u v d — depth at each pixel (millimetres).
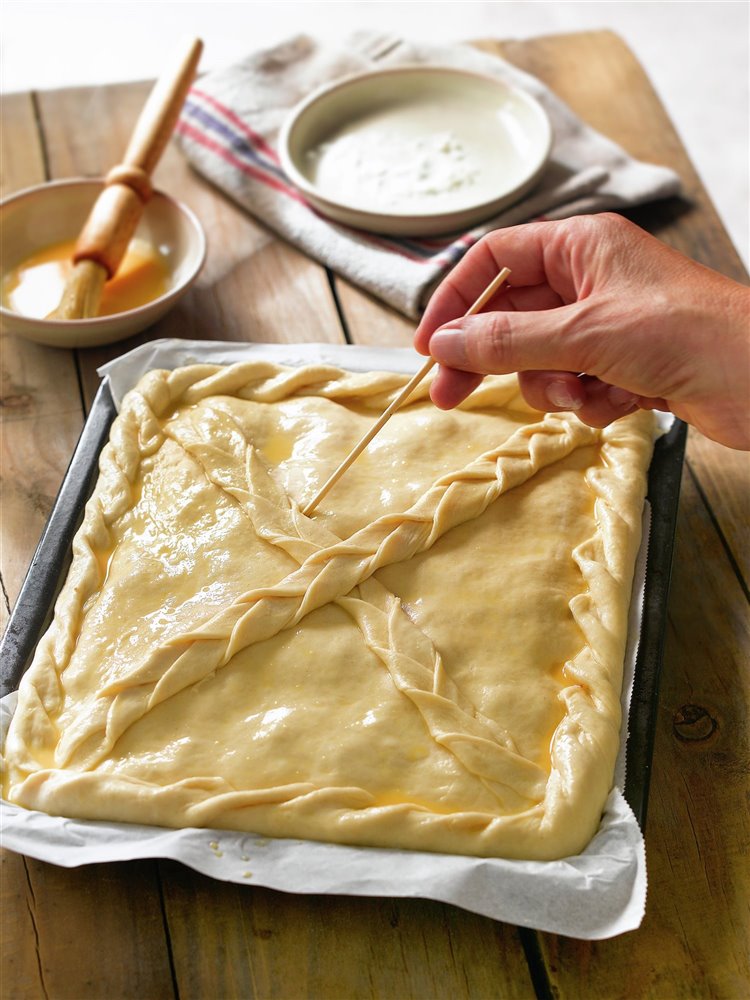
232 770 451
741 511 610
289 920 447
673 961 440
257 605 488
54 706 473
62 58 1390
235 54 1405
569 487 556
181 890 455
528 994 432
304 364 640
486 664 482
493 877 423
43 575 523
